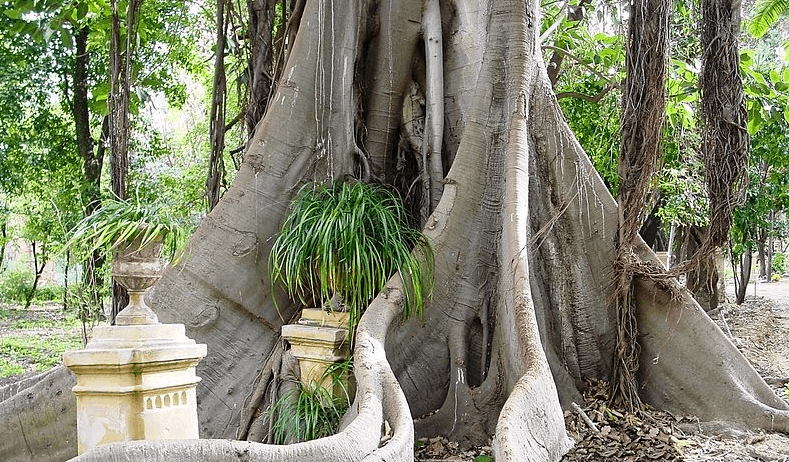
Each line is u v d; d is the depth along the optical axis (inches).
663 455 200.5
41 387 219.5
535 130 246.5
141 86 387.2
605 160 431.5
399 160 265.3
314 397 200.4
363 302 207.6
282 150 237.0
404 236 217.3
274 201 234.4
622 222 239.9
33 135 684.7
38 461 215.8
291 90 240.4
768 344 525.7
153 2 461.1
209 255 228.5
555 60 412.2
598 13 397.7
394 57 262.5
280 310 233.1
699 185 431.8
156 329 157.2
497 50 245.3
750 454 203.6
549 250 242.2
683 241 666.8
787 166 631.8
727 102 243.0
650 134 234.4
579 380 237.9
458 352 219.0
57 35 633.0
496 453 134.4
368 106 263.6
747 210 663.1
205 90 768.3
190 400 161.3
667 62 234.4
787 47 351.9
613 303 241.8
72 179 629.9
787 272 1841.8
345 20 244.5
